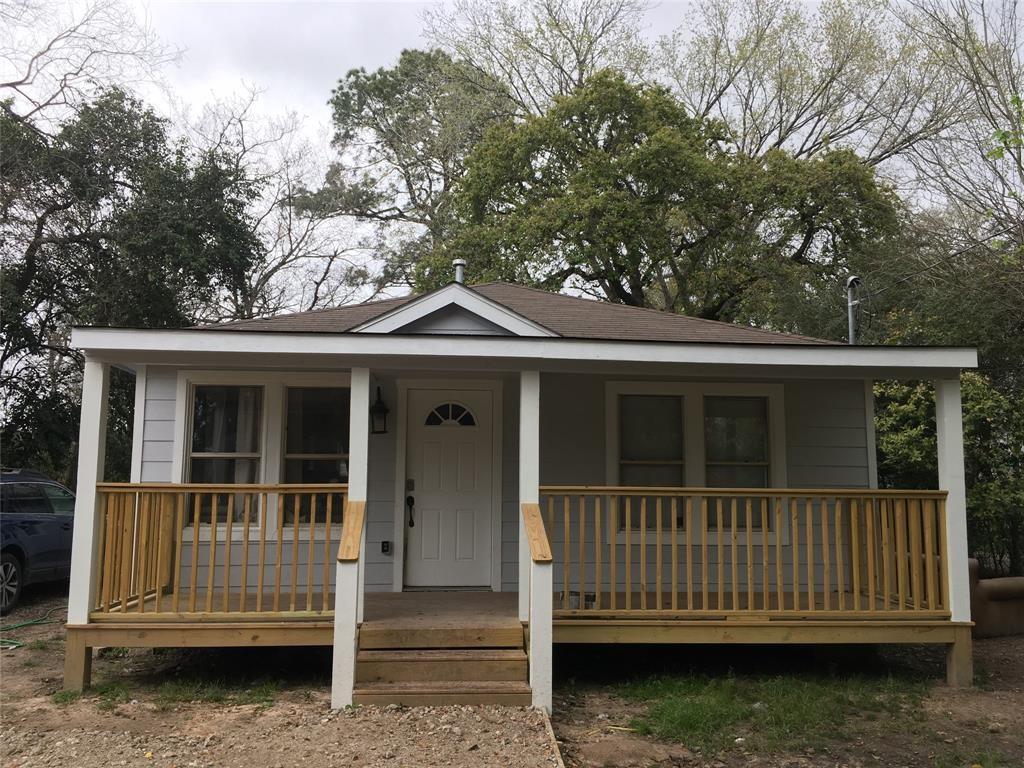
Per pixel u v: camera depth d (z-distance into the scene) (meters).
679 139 18.89
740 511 8.05
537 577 5.71
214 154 18.23
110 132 16.53
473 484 7.95
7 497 9.79
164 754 4.73
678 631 6.36
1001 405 11.18
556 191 19.84
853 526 6.64
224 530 7.65
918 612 6.55
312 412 7.82
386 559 7.74
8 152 15.44
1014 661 7.53
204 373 7.66
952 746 5.20
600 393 8.04
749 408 8.21
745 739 5.27
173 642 6.04
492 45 24.48
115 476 17.27
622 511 7.92
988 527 11.70
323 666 7.05
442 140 24.31
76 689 6.00
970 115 13.63
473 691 5.64
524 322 7.66
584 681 6.66
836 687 6.46
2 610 9.30
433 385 7.96
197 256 17.06
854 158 19.14
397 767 4.54
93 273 16.23
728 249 19.81
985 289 12.45
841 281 16.88
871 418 8.28
